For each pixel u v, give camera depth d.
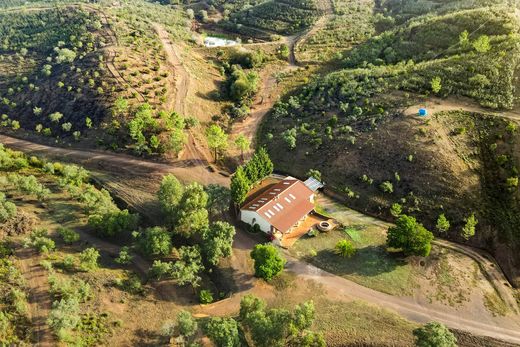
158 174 110.81
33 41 165.88
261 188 106.38
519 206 87.56
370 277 81.25
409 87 118.00
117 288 75.50
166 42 163.50
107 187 107.44
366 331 70.38
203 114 131.88
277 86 150.88
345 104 121.25
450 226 88.81
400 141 102.75
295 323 66.12
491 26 130.62
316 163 109.81
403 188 96.50
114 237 90.19
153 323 70.75
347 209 98.94
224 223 87.94
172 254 87.00
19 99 142.12
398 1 195.50
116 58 142.62
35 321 66.00
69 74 141.50
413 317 73.06
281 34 196.88
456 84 112.94
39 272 74.75
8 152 115.56
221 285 81.38
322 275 82.31
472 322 72.00
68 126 126.69
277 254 80.44
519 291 78.12
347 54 164.38
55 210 94.19
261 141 123.31
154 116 123.69
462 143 98.50
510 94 105.38
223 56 169.62
